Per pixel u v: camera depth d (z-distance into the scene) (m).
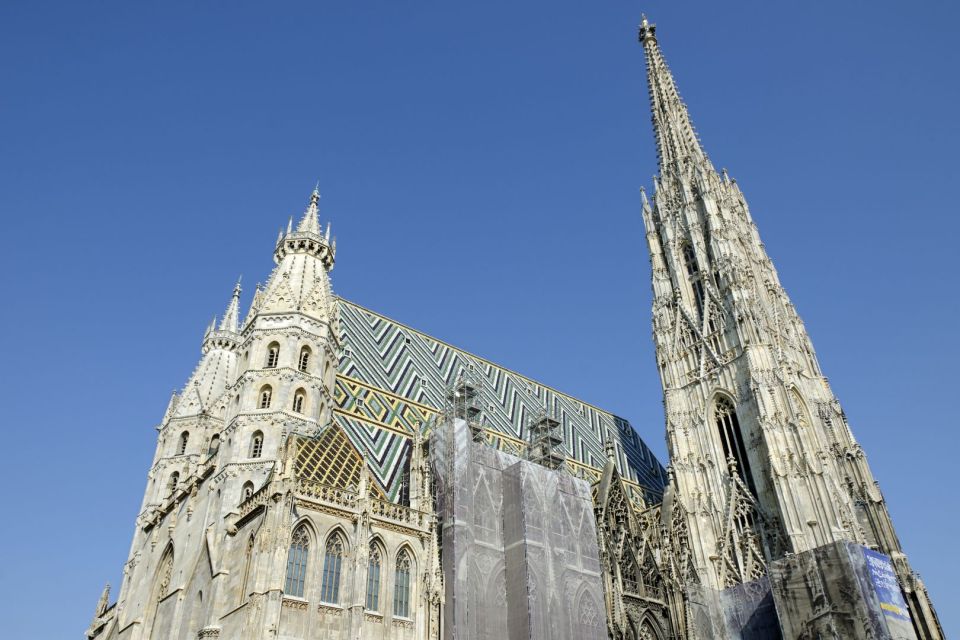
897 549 84.88
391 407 83.50
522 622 64.56
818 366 103.56
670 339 107.31
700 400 99.56
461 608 61.28
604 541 78.88
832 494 82.12
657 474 115.06
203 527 64.88
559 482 76.25
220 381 97.00
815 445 90.06
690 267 111.75
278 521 54.62
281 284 77.69
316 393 72.75
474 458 71.62
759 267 112.06
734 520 89.06
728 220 111.62
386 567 59.47
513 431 96.75
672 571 83.19
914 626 80.19
